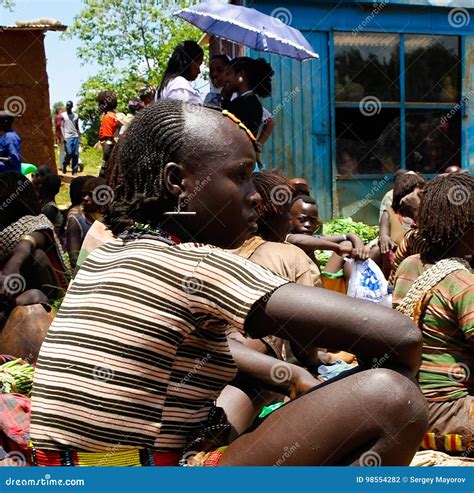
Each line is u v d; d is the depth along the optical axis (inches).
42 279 173.6
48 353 71.3
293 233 195.2
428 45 390.0
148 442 69.3
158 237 72.7
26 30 397.4
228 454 71.4
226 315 66.6
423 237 127.9
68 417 68.6
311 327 66.2
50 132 413.1
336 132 382.9
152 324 67.7
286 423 69.6
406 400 66.1
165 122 72.7
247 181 74.3
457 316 117.5
